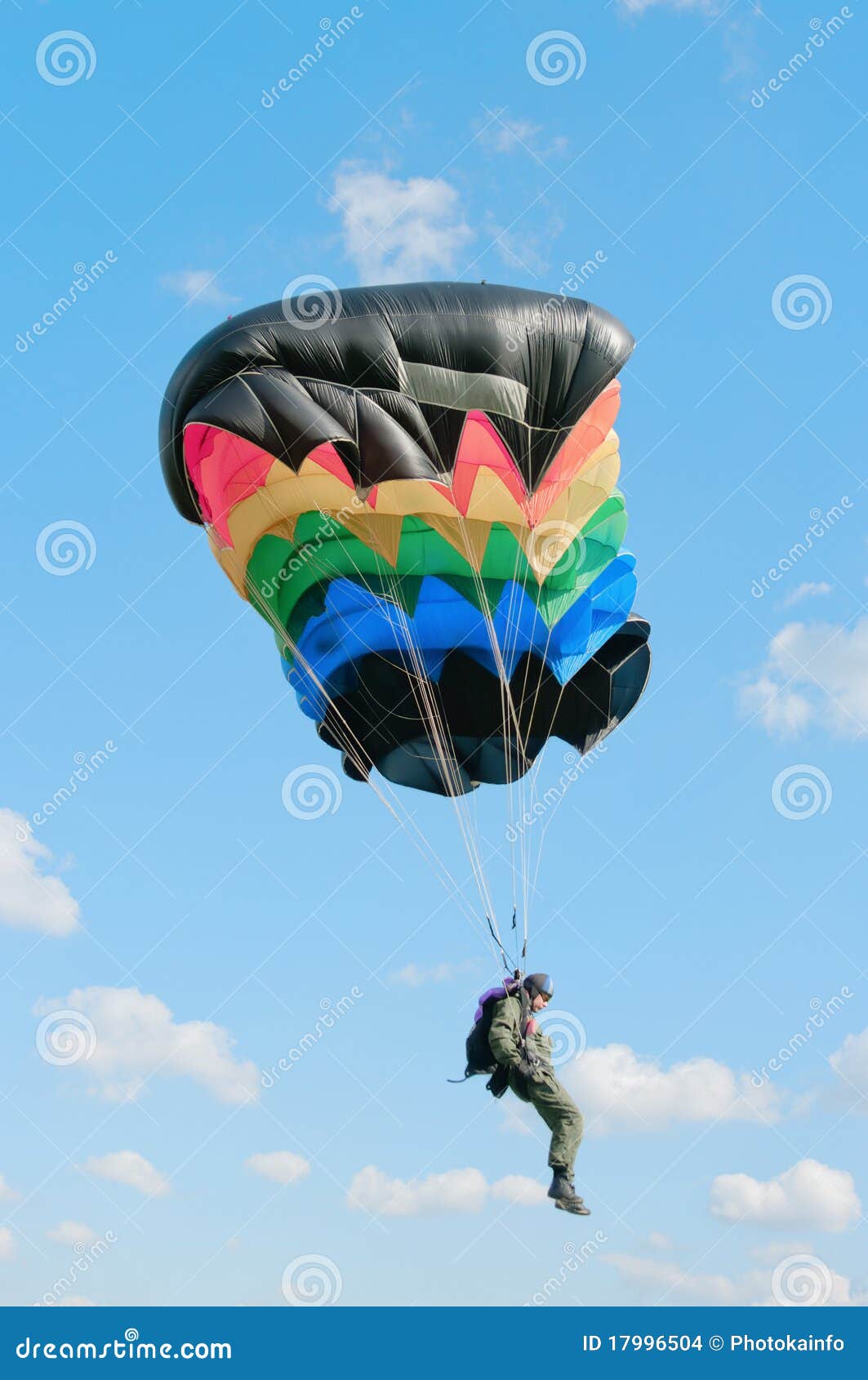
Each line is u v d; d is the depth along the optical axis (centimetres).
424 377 1797
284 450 1714
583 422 1859
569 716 2103
